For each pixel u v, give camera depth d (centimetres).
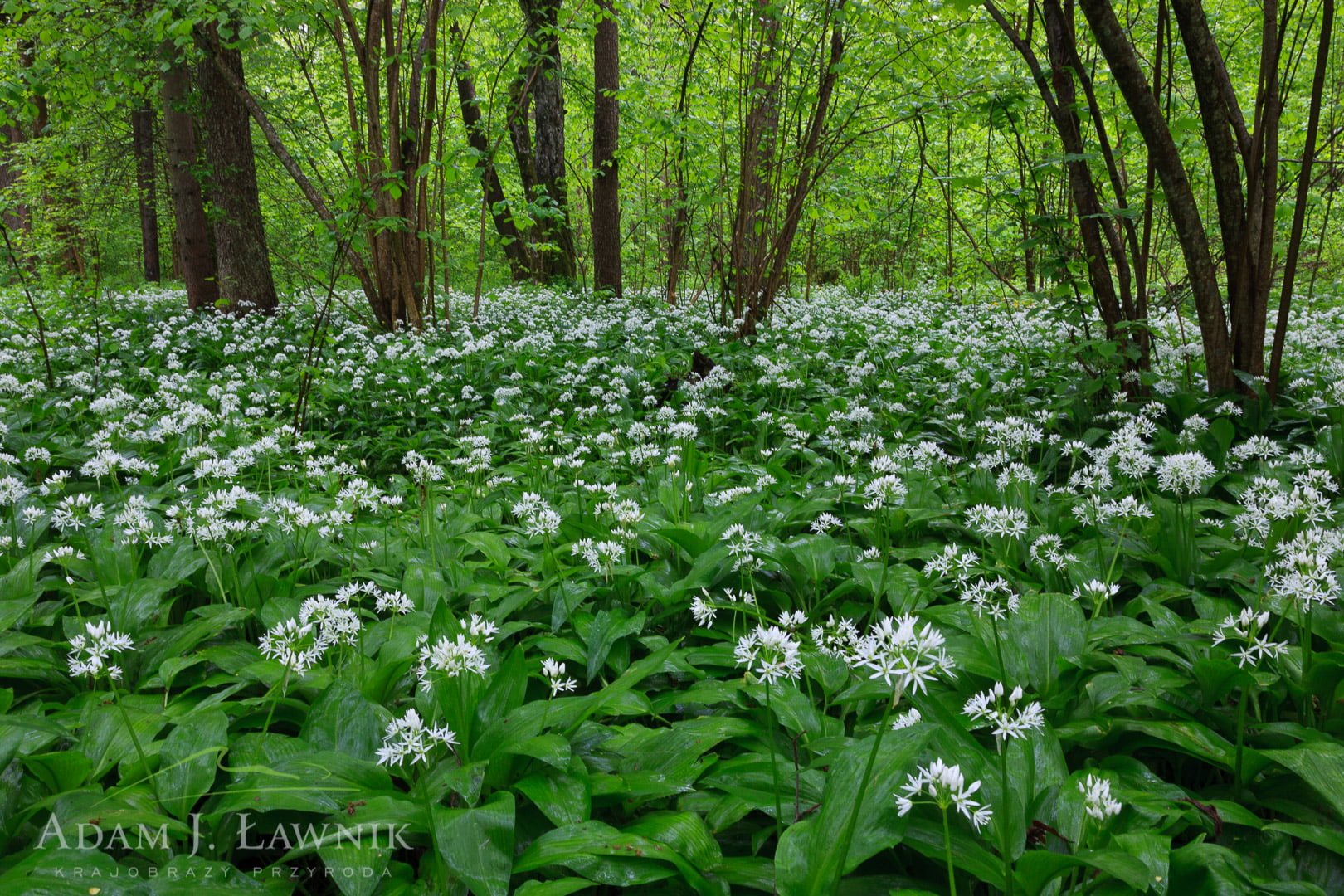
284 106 1430
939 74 869
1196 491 341
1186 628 284
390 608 328
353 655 295
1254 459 483
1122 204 620
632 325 1123
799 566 345
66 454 548
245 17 837
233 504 346
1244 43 918
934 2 817
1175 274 1338
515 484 542
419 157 1098
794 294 1788
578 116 2033
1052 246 640
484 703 236
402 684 276
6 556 375
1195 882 173
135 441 558
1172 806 197
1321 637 279
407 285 1126
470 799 198
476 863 181
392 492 529
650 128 1121
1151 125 548
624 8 1081
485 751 222
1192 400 555
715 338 1061
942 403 665
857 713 261
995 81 676
